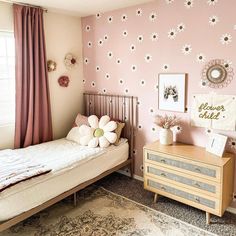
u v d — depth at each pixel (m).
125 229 2.36
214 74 2.52
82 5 3.01
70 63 3.63
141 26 3.03
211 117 2.61
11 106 3.23
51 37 3.38
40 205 2.27
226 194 2.40
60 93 3.62
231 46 2.38
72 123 3.86
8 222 2.02
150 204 2.79
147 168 2.80
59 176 2.42
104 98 3.64
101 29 3.47
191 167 2.43
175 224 2.43
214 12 2.44
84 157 2.76
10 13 2.91
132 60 3.20
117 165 3.20
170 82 2.88
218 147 2.46
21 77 2.99
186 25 2.65
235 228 2.35
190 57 2.68
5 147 3.11
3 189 1.99
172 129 2.97
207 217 2.41
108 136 3.12
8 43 3.10
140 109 3.24
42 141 3.38
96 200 2.89
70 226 2.42
